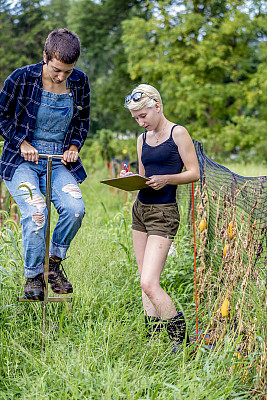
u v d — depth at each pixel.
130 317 4.25
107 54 27.86
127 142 17.64
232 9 21.81
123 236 6.39
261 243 3.62
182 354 3.66
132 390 3.08
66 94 3.95
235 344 3.43
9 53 17.48
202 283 4.50
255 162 20.67
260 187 3.66
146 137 4.17
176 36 21.70
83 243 5.98
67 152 3.97
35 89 3.85
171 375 3.42
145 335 3.94
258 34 22.77
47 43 3.65
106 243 6.04
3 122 3.86
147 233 4.13
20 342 3.80
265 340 3.22
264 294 3.36
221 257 4.29
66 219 3.88
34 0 18.23
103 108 25.67
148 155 4.11
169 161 4.05
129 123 20.25
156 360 3.54
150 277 3.90
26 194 3.60
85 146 20.67
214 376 3.23
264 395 3.12
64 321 4.16
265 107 23.31
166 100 23.19
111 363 3.41
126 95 4.07
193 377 3.18
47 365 3.41
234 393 3.24
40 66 3.87
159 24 22.38
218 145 22.25
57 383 3.22
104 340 3.68
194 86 21.53
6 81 3.81
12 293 4.50
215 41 21.58
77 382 3.16
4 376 3.48
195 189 5.50
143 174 4.30
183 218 6.51
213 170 4.64
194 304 4.49
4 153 3.92
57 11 24.12
